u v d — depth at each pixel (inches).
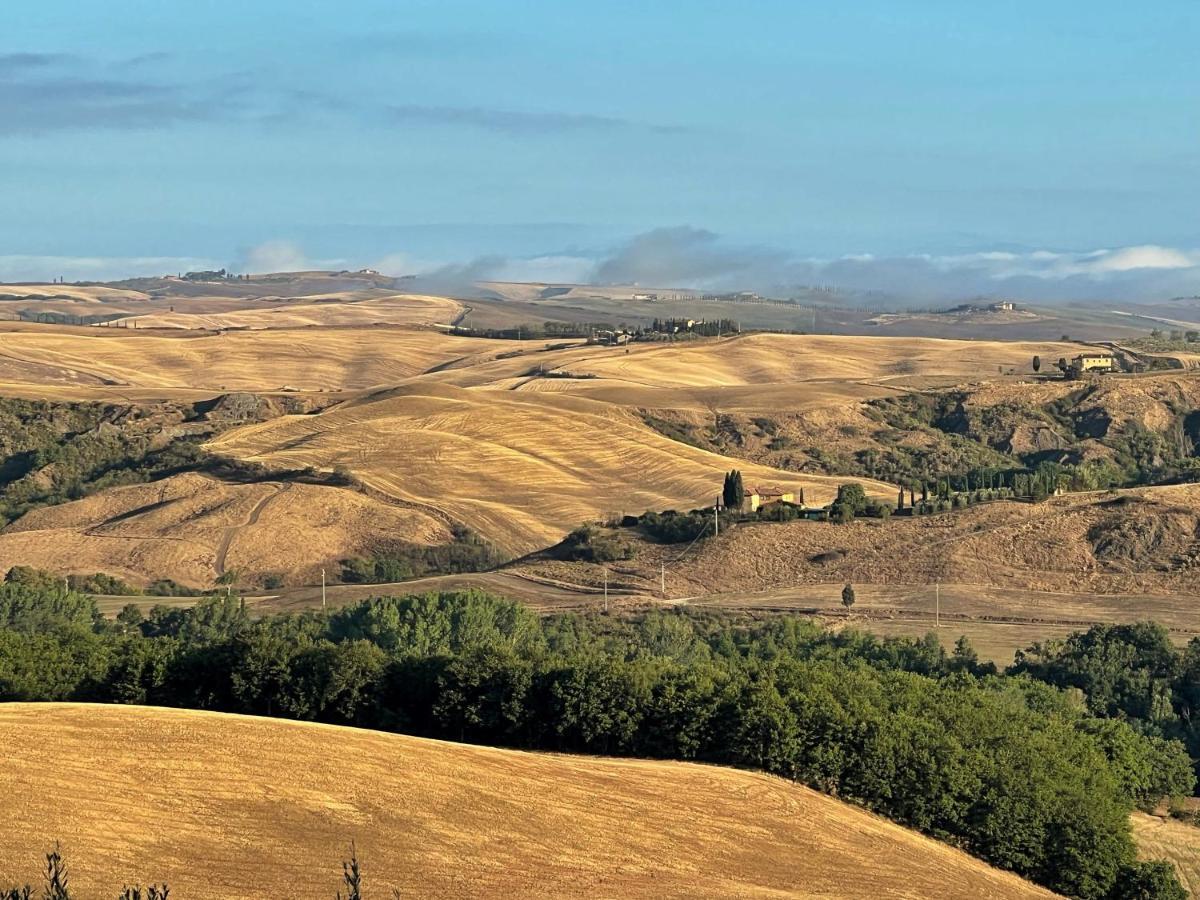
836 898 2987.2
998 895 3240.7
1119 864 3577.8
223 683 3991.1
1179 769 4586.6
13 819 2790.4
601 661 3998.5
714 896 2876.5
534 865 2906.0
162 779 3043.8
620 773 3518.7
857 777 3612.2
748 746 3673.7
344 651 4005.9
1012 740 3902.6
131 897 1481.3
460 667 3902.6
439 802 3115.2
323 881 2714.1
